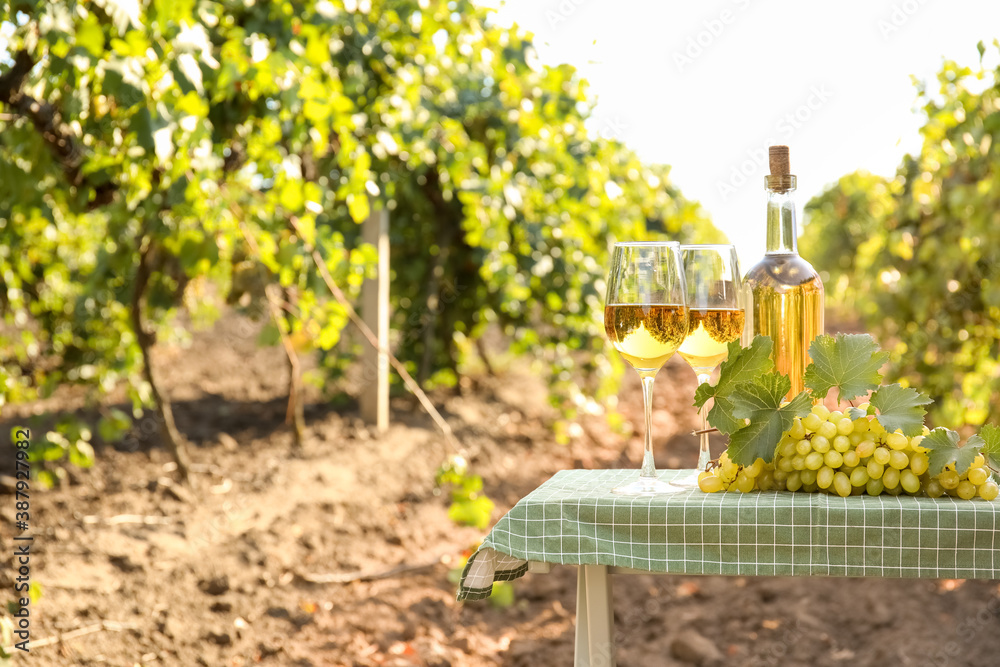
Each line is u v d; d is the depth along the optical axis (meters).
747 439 1.24
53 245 5.34
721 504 1.20
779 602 3.37
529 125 4.27
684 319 1.29
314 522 3.91
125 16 1.82
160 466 4.58
